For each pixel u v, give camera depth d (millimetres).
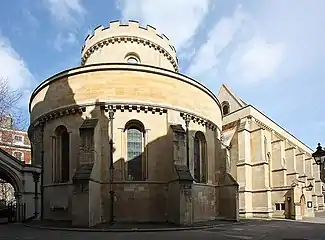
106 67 26656
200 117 30219
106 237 18031
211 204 31609
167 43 38812
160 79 27484
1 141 45406
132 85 26562
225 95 57156
